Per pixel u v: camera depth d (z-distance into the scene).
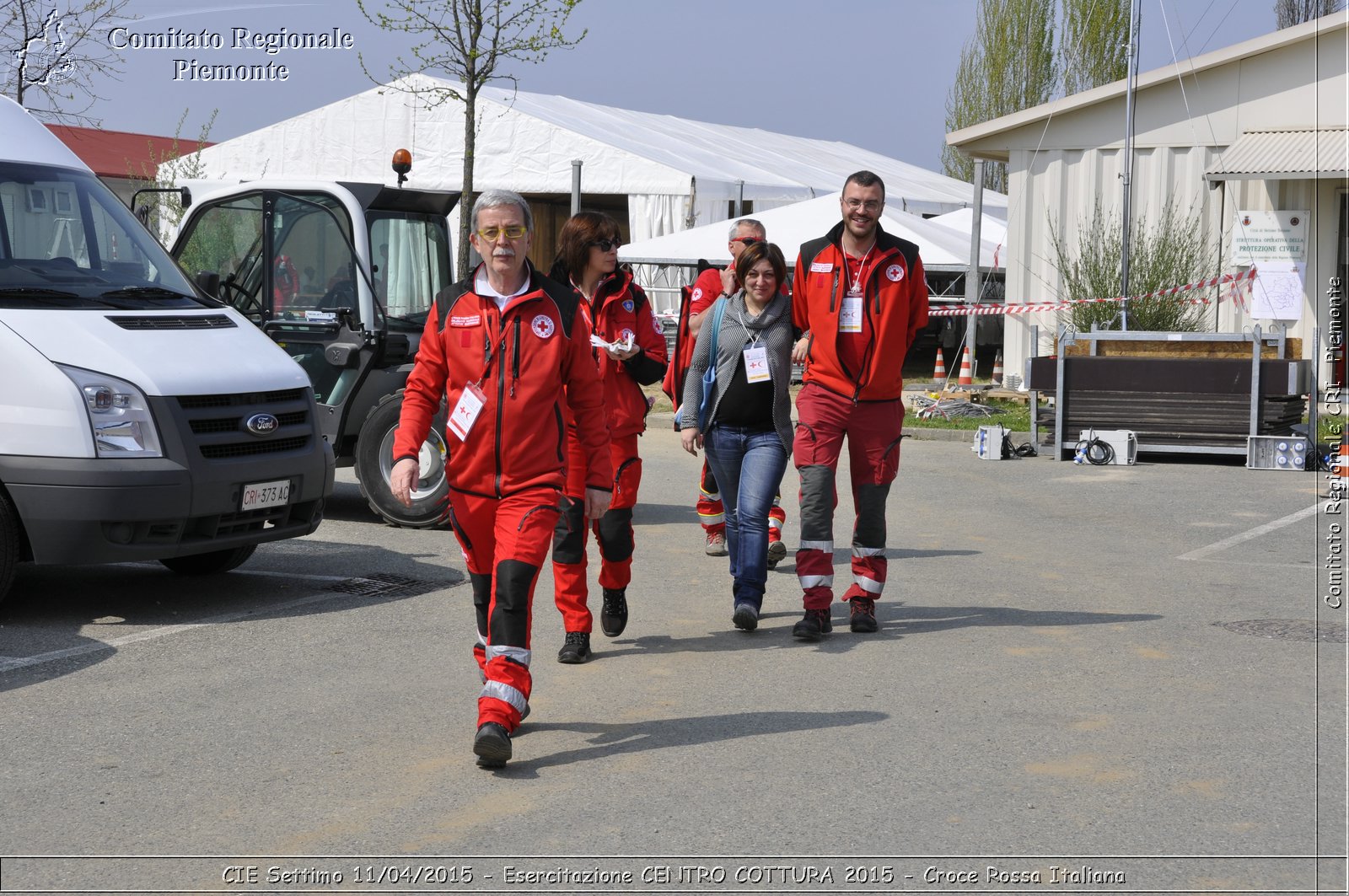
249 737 5.00
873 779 4.55
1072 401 14.24
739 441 6.70
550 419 4.83
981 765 4.70
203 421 6.90
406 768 4.67
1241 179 17.45
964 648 6.34
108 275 7.54
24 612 7.02
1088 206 19.72
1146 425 14.04
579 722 5.23
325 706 5.38
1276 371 13.68
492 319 4.79
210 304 7.81
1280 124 18.62
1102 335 14.34
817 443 6.56
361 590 7.60
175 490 6.68
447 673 5.89
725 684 5.76
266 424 7.11
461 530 4.94
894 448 6.64
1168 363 13.94
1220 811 4.27
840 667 6.02
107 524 6.61
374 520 10.05
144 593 7.52
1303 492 11.88
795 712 5.33
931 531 9.78
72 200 7.68
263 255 10.04
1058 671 5.93
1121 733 5.05
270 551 8.79
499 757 4.57
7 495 6.66
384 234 10.17
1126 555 8.84
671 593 7.65
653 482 12.48
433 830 4.11
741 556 6.64
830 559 6.60
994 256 22.00
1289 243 18.56
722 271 7.77
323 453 7.50
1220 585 7.84
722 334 6.64
